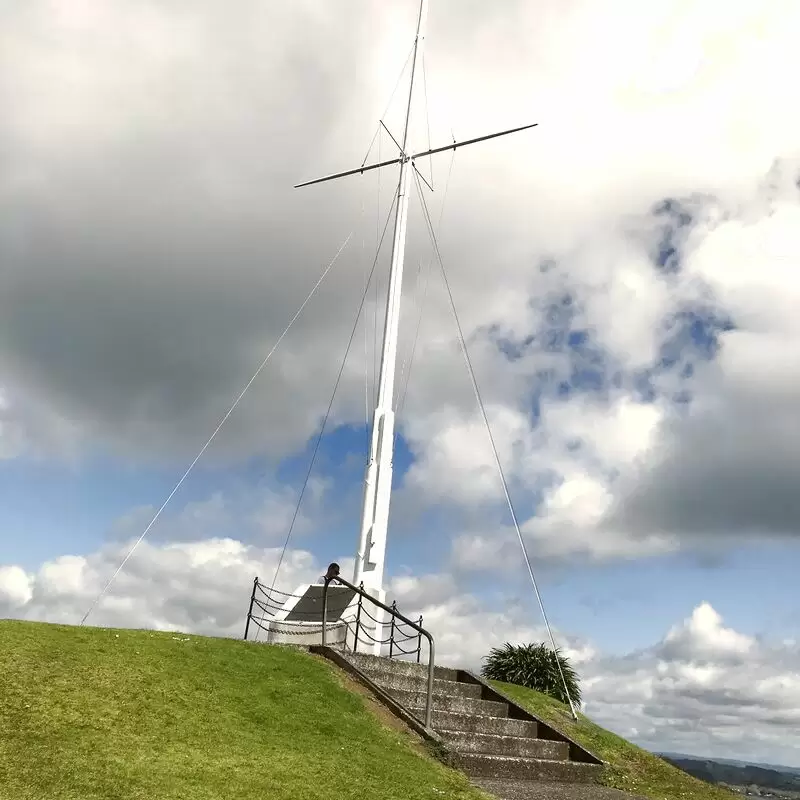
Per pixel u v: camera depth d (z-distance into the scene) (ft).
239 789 23.38
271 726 30.58
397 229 69.97
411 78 77.51
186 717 28.81
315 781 25.80
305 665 39.11
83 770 22.08
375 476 60.18
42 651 30.91
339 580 43.60
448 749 34.17
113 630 36.58
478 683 47.75
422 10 79.66
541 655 75.10
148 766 23.47
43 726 24.62
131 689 29.71
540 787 35.35
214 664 35.32
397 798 26.22
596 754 44.75
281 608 49.11
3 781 20.36
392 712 37.04
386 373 63.67
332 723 32.86
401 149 74.90
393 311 66.23
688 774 47.21
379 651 51.16
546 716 49.55
